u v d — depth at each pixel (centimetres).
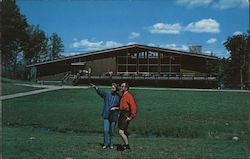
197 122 2172
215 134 1891
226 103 2789
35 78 5625
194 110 2512
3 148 1109
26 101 2894
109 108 1151
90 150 1105
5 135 1481
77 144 1214
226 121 2180
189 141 1355
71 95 3238
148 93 3400
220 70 4978
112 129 1153
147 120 2211
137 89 3812
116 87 1158
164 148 1152
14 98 3016
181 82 4800
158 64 5388
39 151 1074
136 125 2091
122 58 5538
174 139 1474
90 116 2312
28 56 7838
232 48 4991
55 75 5606
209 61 5222
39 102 2859
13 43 6994
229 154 1059
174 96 3209
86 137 1521
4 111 2419
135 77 4941
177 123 2147
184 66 5312
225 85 4831
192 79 4778
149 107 2625
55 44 8719
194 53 5194
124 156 1023
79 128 2061
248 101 2794
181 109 2555
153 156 1024
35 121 2205
